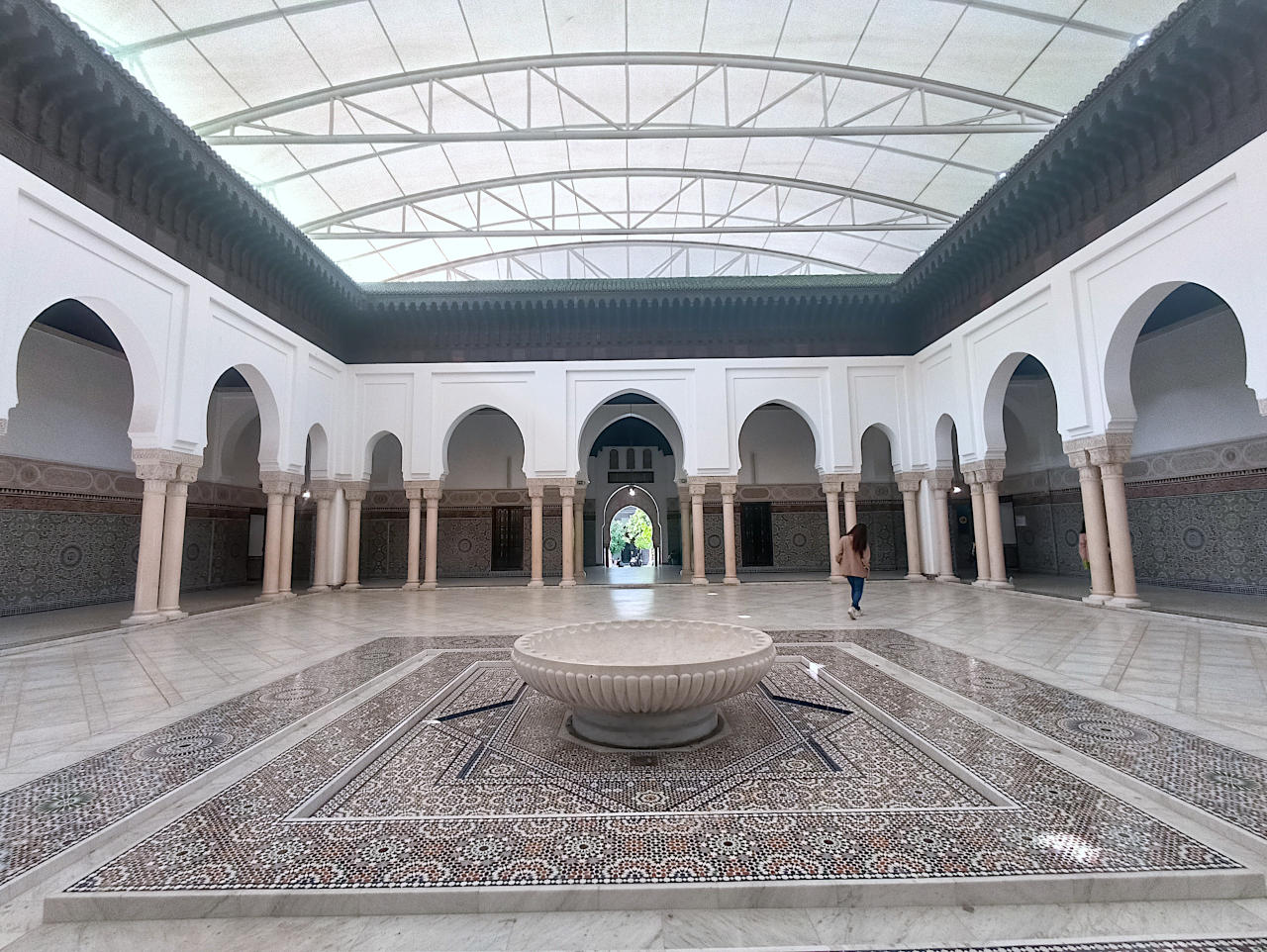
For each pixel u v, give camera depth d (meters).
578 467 8.27
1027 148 6.89
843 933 1.08
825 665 3.08
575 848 1.33
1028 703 2.34
